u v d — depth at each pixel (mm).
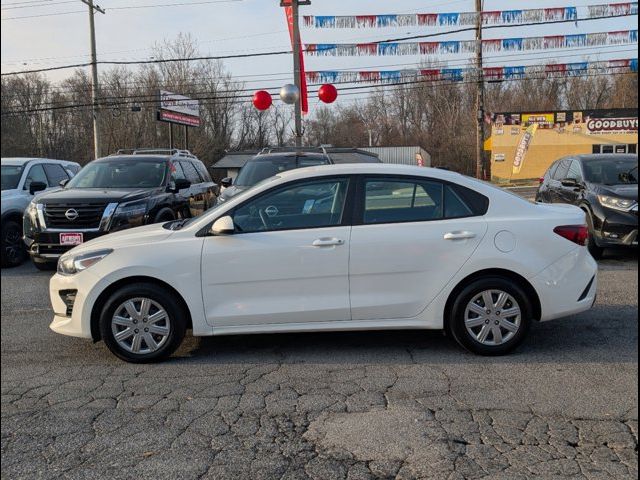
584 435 3521
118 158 10586
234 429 3686
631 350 5062
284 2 13859
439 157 60312
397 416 3822
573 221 5023
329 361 4914
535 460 3234
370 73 17734
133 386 4430
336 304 4863
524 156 37906
